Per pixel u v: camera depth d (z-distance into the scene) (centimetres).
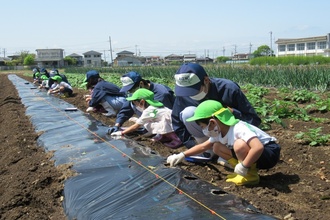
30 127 797
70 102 1214
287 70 1709
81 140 615
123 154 509
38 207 411
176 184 388
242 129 400
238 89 466
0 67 8019
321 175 466
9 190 448
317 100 1095
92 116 862
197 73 441
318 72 1510
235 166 435
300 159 530
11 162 580
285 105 881
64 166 486
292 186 425
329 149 569
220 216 311
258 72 1864
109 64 10944
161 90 652
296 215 341
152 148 585
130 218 322
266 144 420
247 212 320
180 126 551
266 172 480
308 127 759
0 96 1655
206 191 369
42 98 1313
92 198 381
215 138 431
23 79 3036
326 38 7156
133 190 383
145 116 600
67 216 380
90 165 474
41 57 10281
